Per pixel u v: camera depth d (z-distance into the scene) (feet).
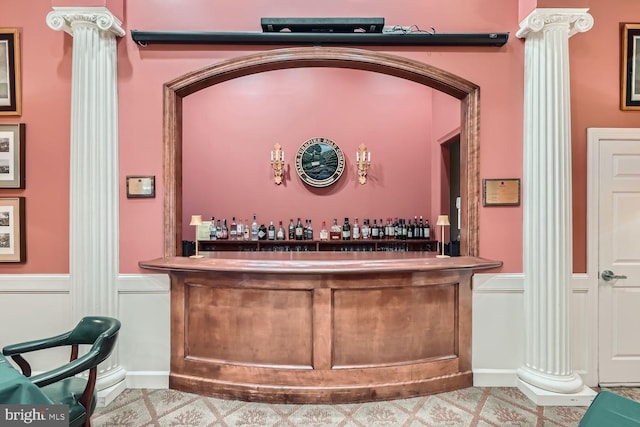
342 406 7.45
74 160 7.69
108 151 7.91
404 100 15.15
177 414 7.10
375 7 8.44
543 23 7.66
